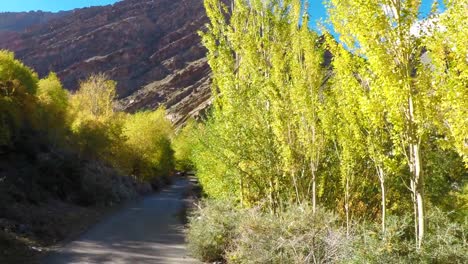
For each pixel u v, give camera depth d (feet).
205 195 93.40
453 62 18.52
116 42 648.79
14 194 62.49
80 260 37.29
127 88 541.34
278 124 34.04
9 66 107.65
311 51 32.24
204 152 55.93
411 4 20.25
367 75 21.61
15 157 83.41
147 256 40.55
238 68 41.16
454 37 18.38
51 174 82.79
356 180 34.58
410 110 20.44
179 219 72.28
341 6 23.06
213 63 42.60
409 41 20.24
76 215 67.62
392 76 19.88
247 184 43.52
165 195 136.67
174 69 574.56
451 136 20.42
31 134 97.86
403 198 42.37
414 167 21.24
